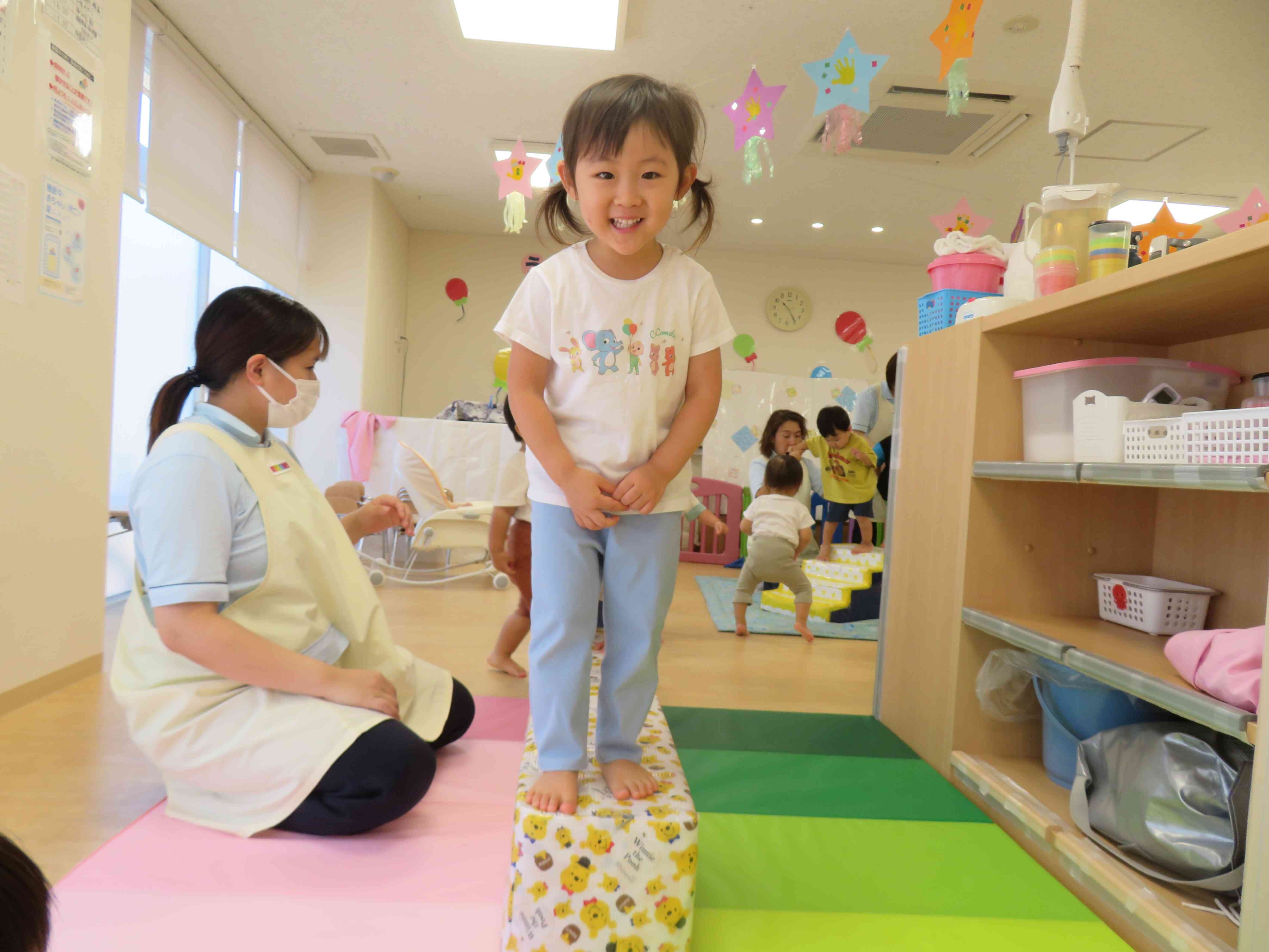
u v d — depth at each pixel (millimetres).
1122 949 1057
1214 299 1285
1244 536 1519
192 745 1244
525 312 1062
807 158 4652
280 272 5043
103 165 2219
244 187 4480
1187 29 3279
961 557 1661
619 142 950
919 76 3701
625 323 1046
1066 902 1170
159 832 1246
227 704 1249
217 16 3516
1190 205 5164
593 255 1069
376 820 1235
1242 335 1571
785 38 3477
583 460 1039
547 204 1136
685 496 1087
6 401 1850
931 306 2041
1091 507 1690
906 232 6027
